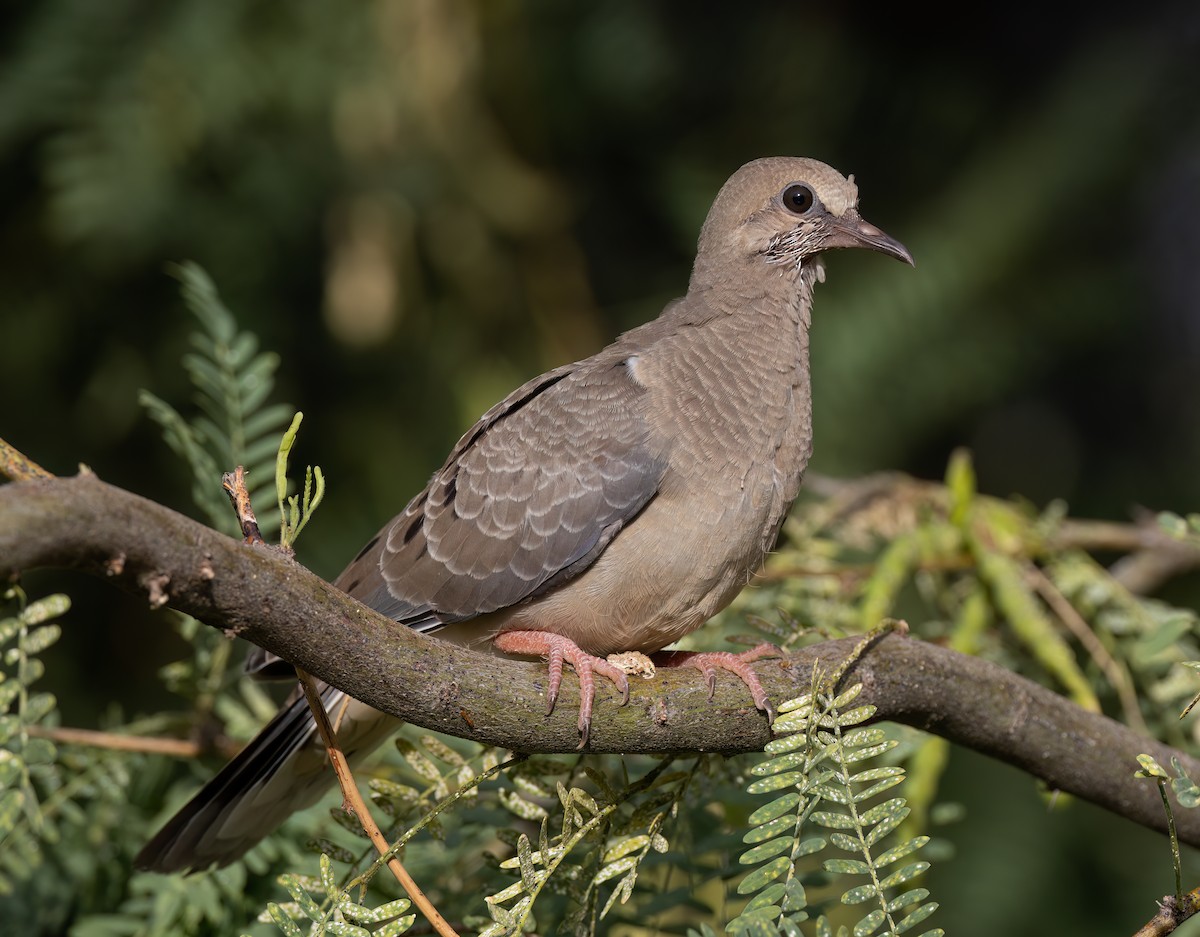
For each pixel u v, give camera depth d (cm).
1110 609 924
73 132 1174
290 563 550
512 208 1284
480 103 1287
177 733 864
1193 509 1334
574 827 616
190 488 1245
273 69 1190
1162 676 905
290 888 561
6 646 1077
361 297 1229
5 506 470
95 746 812
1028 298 1298
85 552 488
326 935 544
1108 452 1371
